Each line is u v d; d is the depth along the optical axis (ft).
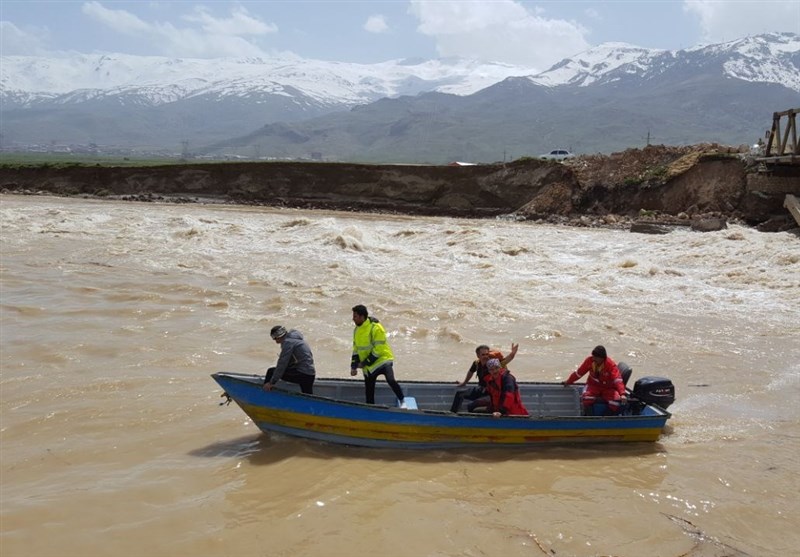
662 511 27.32
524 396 36.37
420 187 156.56
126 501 26.99
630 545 24.68
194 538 24.40
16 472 29.53
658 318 60.29
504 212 147.84
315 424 32.32
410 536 24.90
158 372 42.86
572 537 25.11
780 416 38.29
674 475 30.66
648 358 49.11
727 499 28.45
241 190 168.76
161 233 104.94
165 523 25.39
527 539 24.89
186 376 42.32
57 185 179.83
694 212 121.29
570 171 142.82
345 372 43.88
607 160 143.13
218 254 89.15
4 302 59.41
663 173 130.52
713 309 63.72
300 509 26.63
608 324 57.77
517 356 48.91
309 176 165.48
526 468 31.07
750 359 49.01
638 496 28.55
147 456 31.40
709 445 34.17
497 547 24.32
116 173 178.60
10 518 25.40
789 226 100.73
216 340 50.31
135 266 78.64
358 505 27.17
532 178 147.13
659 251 92.22
